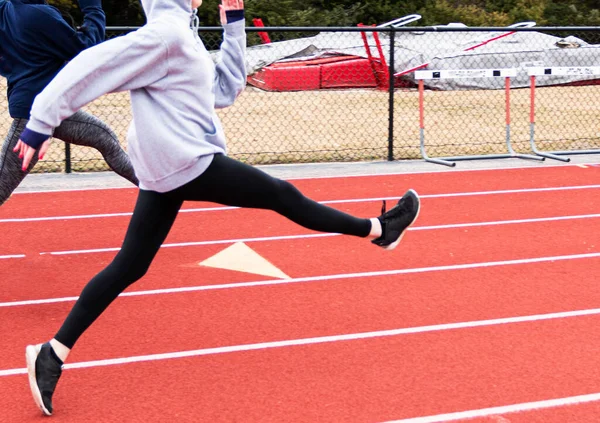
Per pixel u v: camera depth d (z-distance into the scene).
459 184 9.30
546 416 3.76
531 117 11.00
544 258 6.42
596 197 8.71
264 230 7.19
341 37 19.50
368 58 16.81
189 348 4.54
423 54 17.61
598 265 6.25
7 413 3.75
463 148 11.63
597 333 4.81
